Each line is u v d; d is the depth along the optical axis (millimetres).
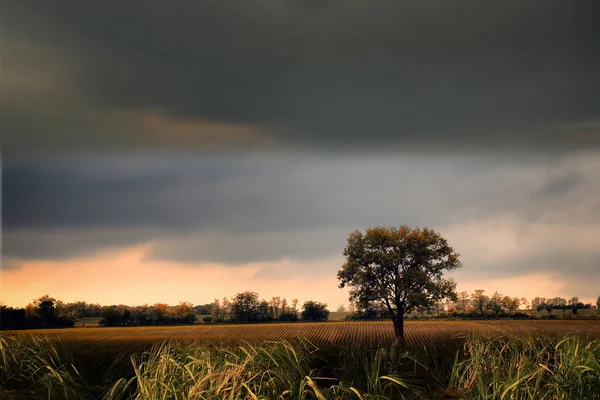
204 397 9070
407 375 11406
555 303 102375
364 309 56219
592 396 9859
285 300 120625
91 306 126375
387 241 56062
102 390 10219
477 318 95125
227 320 122250
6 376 10070
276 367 10633
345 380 10805
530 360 11172
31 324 108188
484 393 10062
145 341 12680
